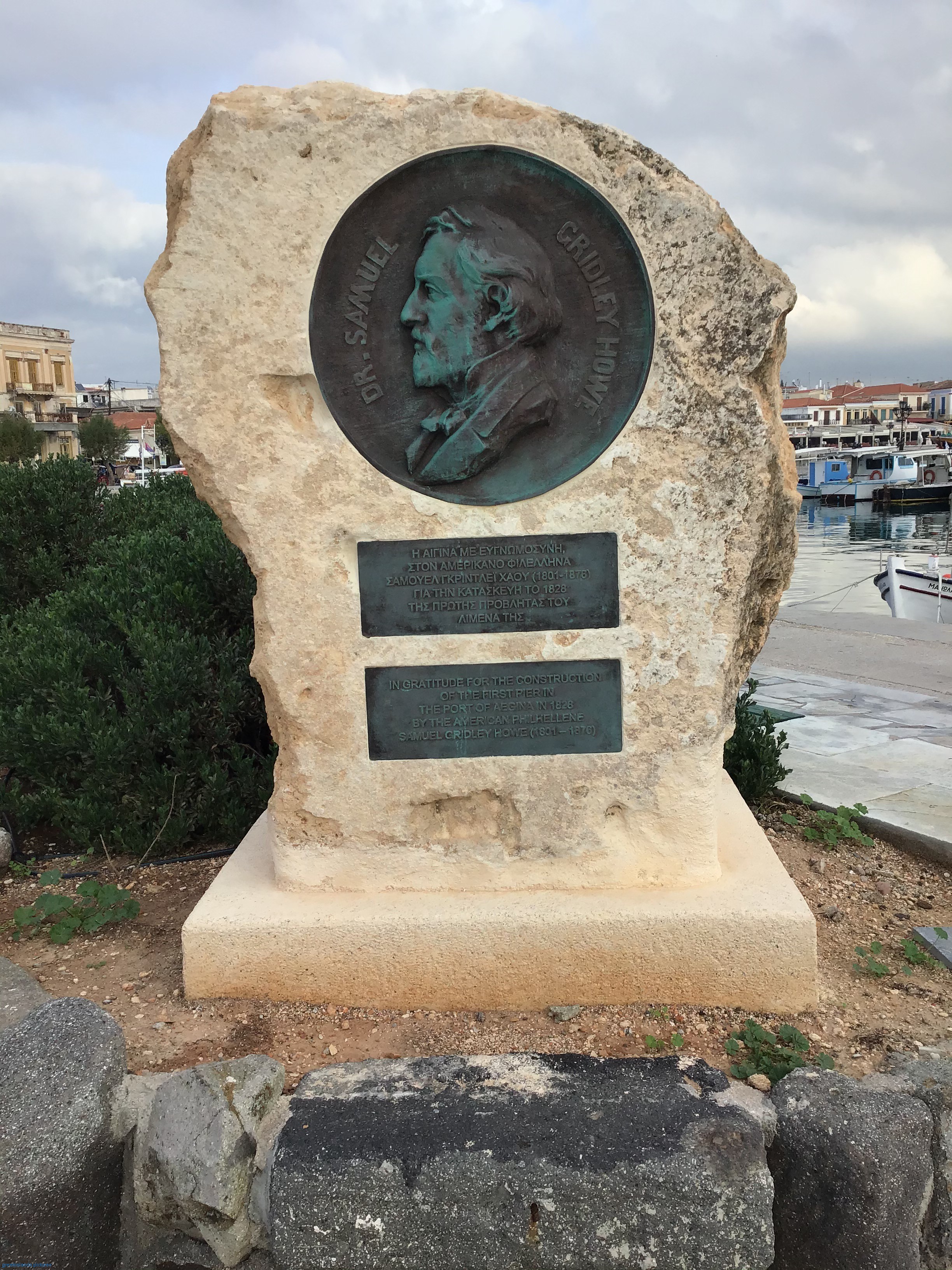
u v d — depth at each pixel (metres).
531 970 3.29
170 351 3.12
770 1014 3.26
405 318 3.10
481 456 3.14
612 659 3.28
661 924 3.23
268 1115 2.56
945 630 9.57
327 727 3.33
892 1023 3.19
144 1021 3.21
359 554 3.23
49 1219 2.43
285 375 3.14
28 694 5.07
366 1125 2.42
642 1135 2.36
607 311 3.12
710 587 3.23
